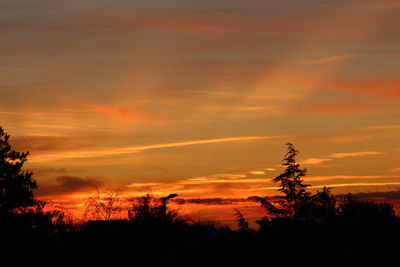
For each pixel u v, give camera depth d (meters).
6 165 35.38
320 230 20.39
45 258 33.75
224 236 24.11
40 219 34.00
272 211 20.09
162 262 34.59
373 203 22.02
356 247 20.52
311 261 20.20
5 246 32.59
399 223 21.81
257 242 21.02
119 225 39.00
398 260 20.75
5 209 34.12
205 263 27.05
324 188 20.70
